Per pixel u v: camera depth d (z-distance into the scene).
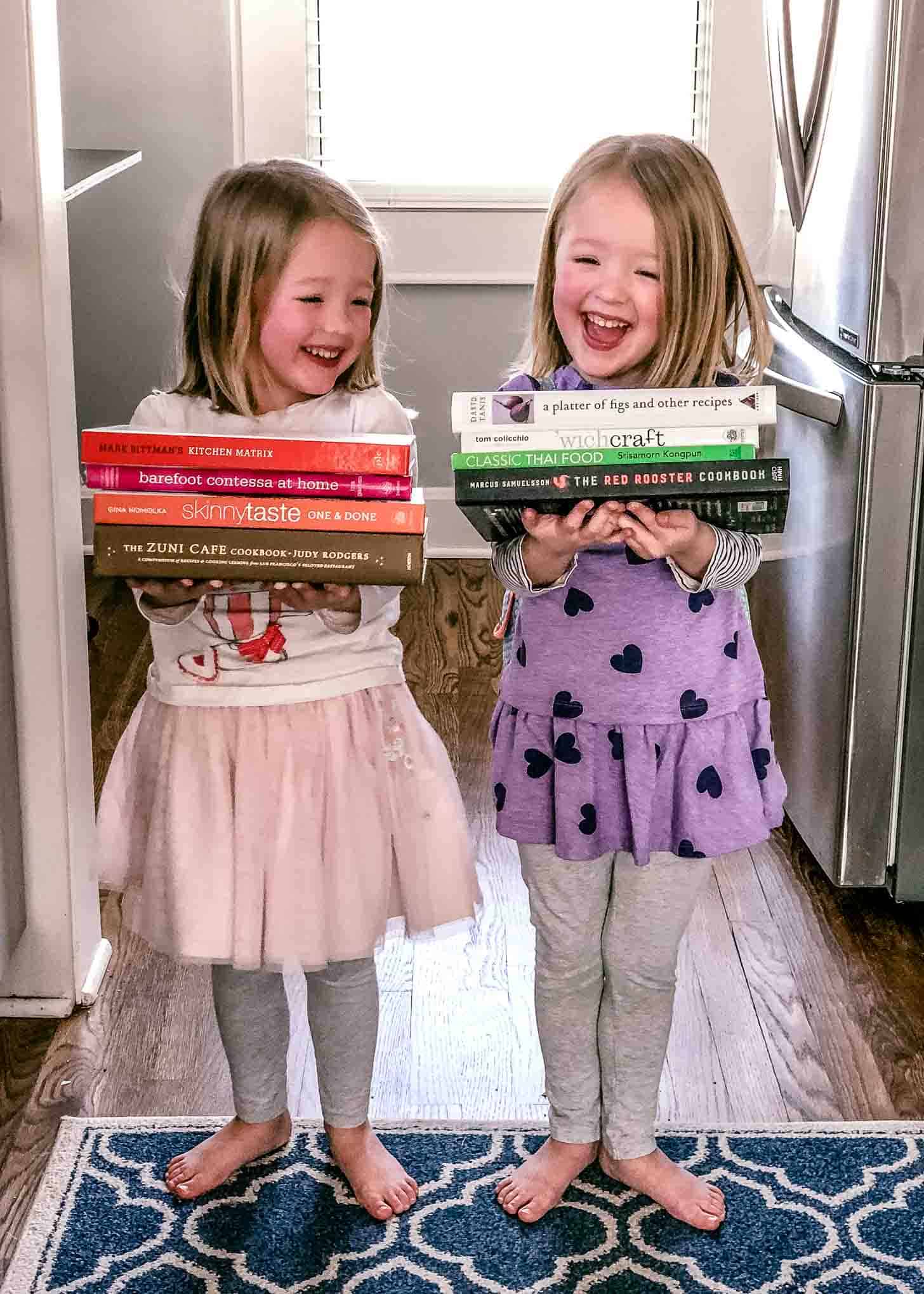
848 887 2.35
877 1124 1.80
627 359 1.52
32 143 1.78
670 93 3.72
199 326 1.54
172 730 1.57
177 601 1.49
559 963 1.64
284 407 1.57
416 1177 1.71
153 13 3.65
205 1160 1.69
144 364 3.90
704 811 1.56
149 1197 1.67
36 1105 1.84
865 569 2.19
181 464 1.41
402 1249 1.60
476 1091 1.88
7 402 1.84
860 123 2.12
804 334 2.43
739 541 1.49
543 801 1.59
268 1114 1.72
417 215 3.76
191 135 3.73
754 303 1.53
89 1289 1.54
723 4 3.62
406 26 3.65
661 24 3.67
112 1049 1.95
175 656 1.56
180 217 3.79
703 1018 2.04
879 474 2.15
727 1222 1.64
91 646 3.36
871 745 2.26
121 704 3.07
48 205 1.83
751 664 1.61
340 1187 1.70
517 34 3.67
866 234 2.10
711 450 1.41
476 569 3.87
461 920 1.64
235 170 1.53
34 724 1.93
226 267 1.50
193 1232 1.62
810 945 2.23
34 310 1.82
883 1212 1.65
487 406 1.40
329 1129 1.70
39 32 1.78
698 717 1.55
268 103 3.71
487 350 3.86
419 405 3.89
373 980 1.66
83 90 3.70
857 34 2.13
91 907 2.09
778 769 1.65
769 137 3.70
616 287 1.48
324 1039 1.66
